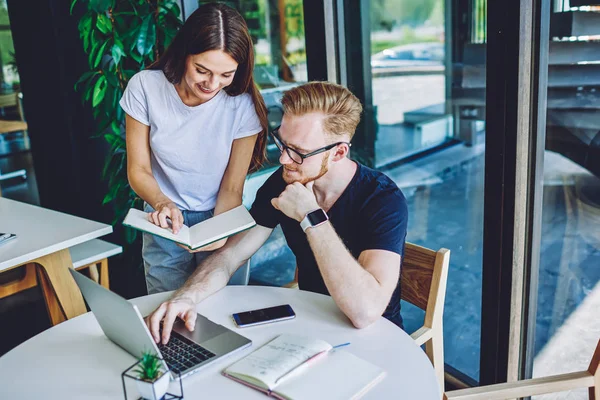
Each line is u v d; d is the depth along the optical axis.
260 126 1.83
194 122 1.75
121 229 2.97
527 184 1.68
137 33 2.43
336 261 1.32
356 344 1.25
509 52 1.55
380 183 1.49
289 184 1.48
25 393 1.13
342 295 1.30
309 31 2.19
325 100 1.38
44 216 2.22
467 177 2.75
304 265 1.63
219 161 1.83
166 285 1.96
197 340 1.28
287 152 1.43
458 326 2.36
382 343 1.25
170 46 1.66
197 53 1.55
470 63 2.48
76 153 3.05
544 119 1.65
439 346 1.58
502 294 1.76
